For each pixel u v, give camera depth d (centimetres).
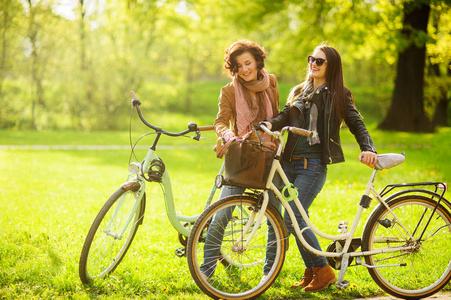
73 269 812
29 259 886
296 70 4353
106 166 2455
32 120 5028
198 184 1895
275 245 734
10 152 2983
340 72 739
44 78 5047
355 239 742
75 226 1146
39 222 1177
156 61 5541
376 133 4062
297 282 777
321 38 3644
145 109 5394
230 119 767
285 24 4056
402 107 4247
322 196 1535
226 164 697
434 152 2358
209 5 4328
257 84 751
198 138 758
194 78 7994
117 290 740
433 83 4897
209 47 6769
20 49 4934
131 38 5216
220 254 746
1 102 4934
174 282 777
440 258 755
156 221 1196
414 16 3869
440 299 741
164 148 3369
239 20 3838
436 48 3028
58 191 1670
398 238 743
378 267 733
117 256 776
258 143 688
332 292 748
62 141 3750
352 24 3675
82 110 5153
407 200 739
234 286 751
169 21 5156
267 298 727
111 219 742
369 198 737
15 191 1644
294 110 746
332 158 731
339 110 734
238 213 739
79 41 5050
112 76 5181
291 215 717
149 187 1714
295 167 743
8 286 748
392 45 3675
